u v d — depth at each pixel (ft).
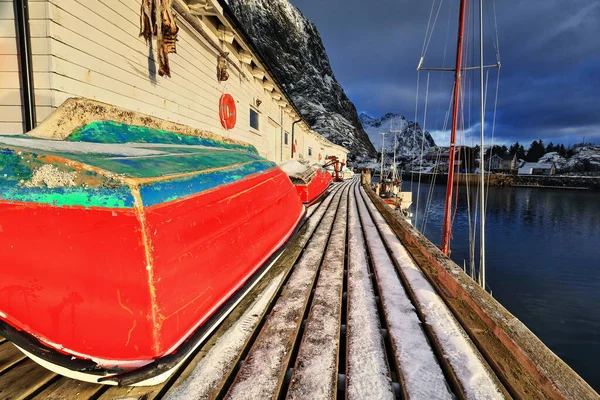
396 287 9.15
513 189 277.85
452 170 30.22
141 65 12.72
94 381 4.43
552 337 49.16
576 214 154.30
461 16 29.73
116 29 11.28
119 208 4.22
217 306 5.80
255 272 7.61
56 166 4.30
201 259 5.49
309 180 24.12
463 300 7.88
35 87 8.90
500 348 5.83
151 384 4.55
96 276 4.28
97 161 4.66
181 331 4.80
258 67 27.61
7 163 4.41
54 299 4.36
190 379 5.02
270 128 37.88
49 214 4.29
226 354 5.68
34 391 4.73
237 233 7.04
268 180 10.21
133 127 9.10
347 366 5.56
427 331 6.78
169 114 14.87
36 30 8.79
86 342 4.36
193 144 10.84
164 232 4.62
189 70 16.71
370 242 14.98
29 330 4.42
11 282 4.42
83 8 9.85
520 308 59.06
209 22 18.44
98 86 10.53
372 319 7.30
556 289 67.31
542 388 4.70
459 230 119.55
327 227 17.99
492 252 92.84
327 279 9.84
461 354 5.69
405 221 18.20
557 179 293.23
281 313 7.41
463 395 4.69
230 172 7.70
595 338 48.73
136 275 4.25
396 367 5.59
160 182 4.88
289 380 5.46
